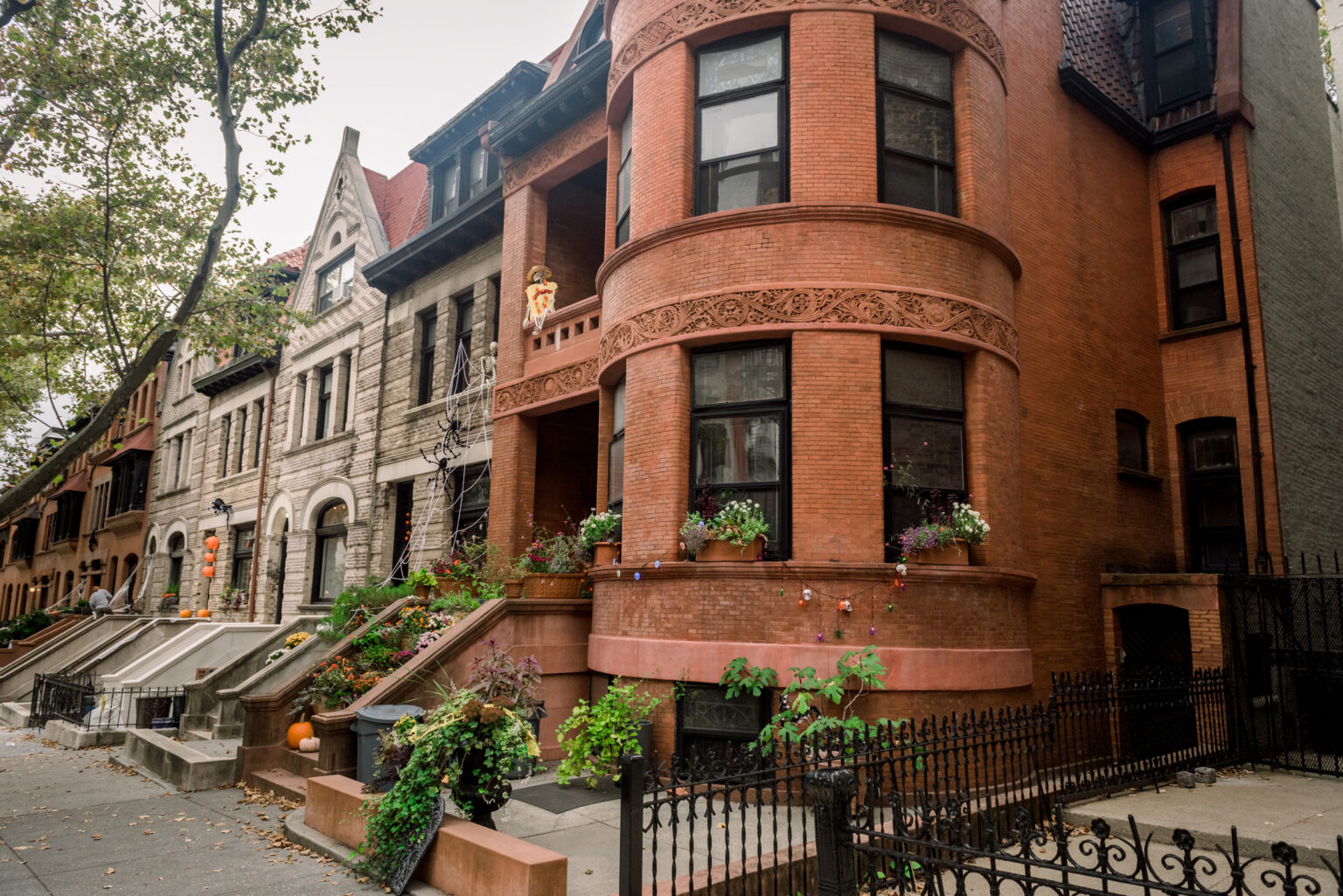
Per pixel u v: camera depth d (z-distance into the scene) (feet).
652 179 38.06
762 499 34.19
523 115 51.39
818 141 35.17
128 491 121.49
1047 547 39.60
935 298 34.71
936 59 38.27
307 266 82.53
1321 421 54.08
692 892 17.99
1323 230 59.72
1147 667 39.73
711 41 38.22
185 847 25.32
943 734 23.18
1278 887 22.17
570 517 53.52
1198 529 50.72
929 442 34.94
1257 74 54.65
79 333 47.14
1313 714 44.47
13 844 25.68
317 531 73.31
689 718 32.86
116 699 50.16
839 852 16.56
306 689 36.50
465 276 60.80
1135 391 48.75
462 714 22.93
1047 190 44.16
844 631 31.17
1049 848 26.40
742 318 34.42
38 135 39.86
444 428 59.06
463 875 20.17
